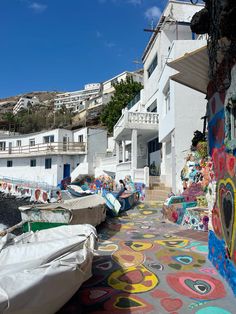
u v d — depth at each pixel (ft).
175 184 53.72
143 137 89.20
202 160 42.65
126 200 50.39
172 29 78.23
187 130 54.34
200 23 17.67
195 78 24.13
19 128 247.29
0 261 15.79
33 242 18.19
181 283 18.42
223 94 17.84
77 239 17.38
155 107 83.30
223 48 16.14
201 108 54.65
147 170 66.18
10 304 10.98
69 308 15.64
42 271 12.84
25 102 415.64
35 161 147.23
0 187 124.06
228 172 17.08
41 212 31.42
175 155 53.93
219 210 19.34
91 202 37.86
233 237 16.57
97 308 15.62
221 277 19.04
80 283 15.17
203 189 39.86
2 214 101.04
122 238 30.71
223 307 15.34
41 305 12.32
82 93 429.79
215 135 19.89
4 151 160.86
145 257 23.86
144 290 17.62
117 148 98.63
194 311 15.03
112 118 138.62
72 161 141.38
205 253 24.40
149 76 93.50
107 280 19.21
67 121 254.47
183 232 32.58
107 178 92.48
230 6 13.06
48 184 126.82
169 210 40.55
